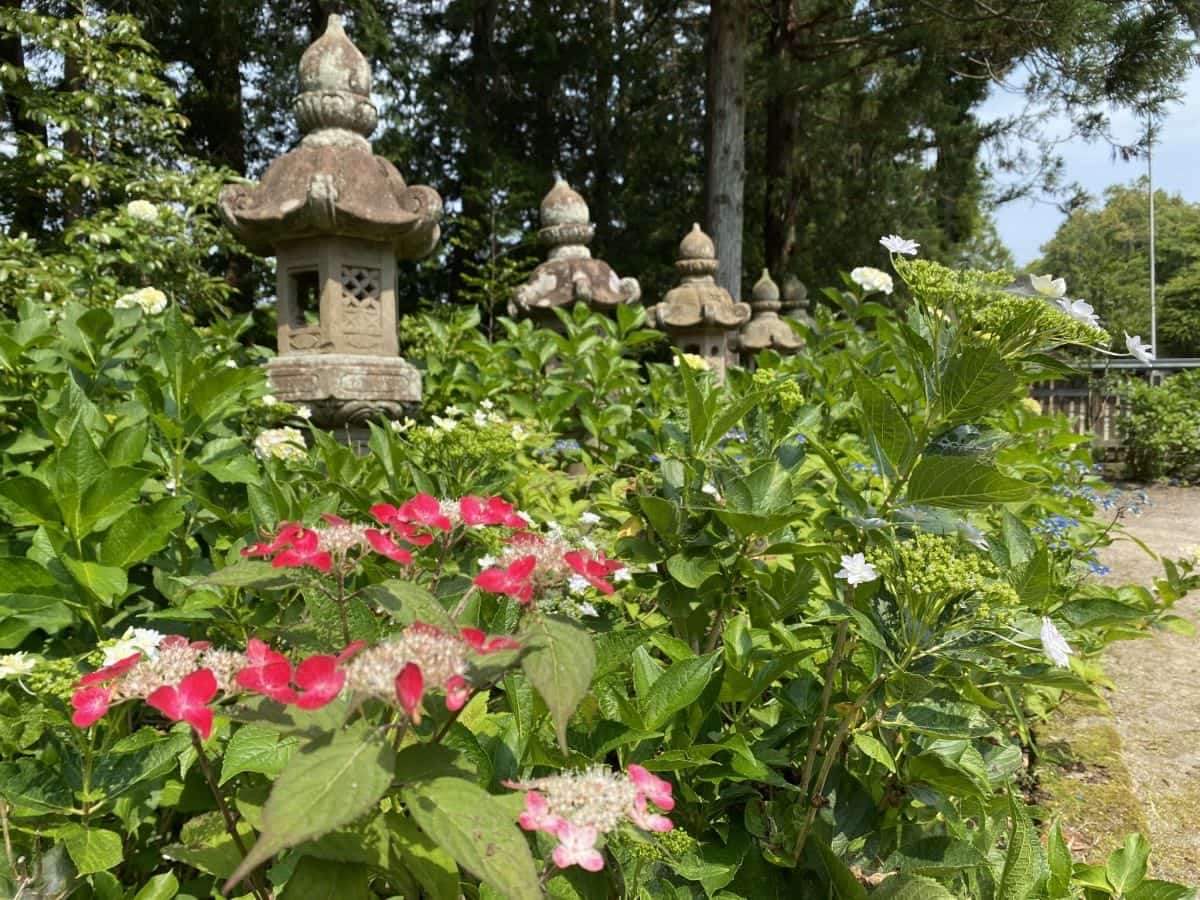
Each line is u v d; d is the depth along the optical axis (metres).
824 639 1.85
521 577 1.04
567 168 17.00
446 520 1.22
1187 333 41.59
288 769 0.77
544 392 4.50
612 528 2.81
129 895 1.28
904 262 1.54
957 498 1.46
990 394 1.42
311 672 0.87
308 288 4.24
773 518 1.67
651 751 1.48
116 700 0.95
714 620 1.98
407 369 4.00
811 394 3.77
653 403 3.89
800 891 1.59
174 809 1.51
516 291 5.95
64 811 1.28
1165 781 2.56
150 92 7.47
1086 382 12.14
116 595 1.68
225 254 11.78
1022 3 11.15
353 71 4.07
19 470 2.15
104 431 2.02
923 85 13.40
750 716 1.83
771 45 14.38
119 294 4.76
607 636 1.33
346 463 2.37
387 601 1.04
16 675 1.31
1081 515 3.69
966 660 1.44
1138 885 1.58
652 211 17.23
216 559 1.91
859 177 16.95
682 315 6.44
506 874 0.77
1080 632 2.42
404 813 1.03
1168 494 10.02
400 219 3.85
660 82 18.02
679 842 1.32
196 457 2.29
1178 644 3.84
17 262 5.18
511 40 16.78
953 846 1.55
